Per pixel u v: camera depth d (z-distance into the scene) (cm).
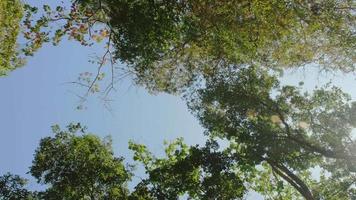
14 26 1717
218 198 1838
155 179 1920
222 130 2019
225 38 1664
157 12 1586
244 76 1972
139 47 1617
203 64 1953
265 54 1802
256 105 1973
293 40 1695
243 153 1928
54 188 2175
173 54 1833
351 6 1631
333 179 2042
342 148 1931
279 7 1572
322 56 1780
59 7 1548
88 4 1564
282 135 1948
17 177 2134
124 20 1588
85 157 2197
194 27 1617
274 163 1920
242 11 1602
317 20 1622
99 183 2191
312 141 2011
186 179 1895
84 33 1592
